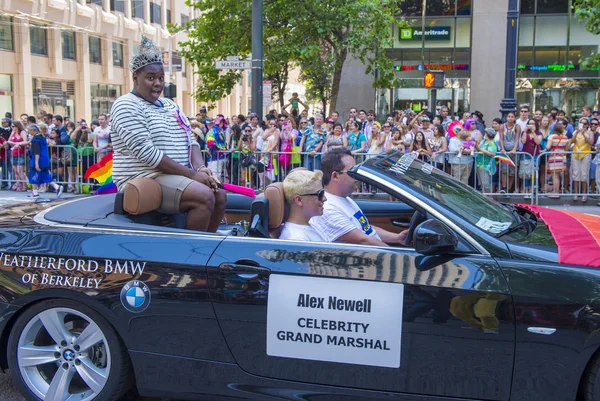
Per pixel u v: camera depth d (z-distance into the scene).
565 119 12.95
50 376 3.63
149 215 3.89
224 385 3.31
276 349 3.22
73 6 29.17
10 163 13.41
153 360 3.36
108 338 3.42
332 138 12.12
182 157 4.18
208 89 17.16
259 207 3.62
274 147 12.06
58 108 29.56
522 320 2.95
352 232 3.67
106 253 3.41
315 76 22.47
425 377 3.07
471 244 3.14
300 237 3.61
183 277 3.30
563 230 3.46
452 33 22.20
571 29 22.05
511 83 13.18
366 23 15.30
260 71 12.95
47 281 3.44
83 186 12.80
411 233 4.09
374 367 3.11
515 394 2.99
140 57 3.96
